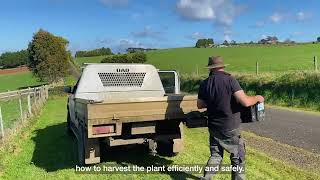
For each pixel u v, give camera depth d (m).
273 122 14.62
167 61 72.50
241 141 6.37
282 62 47.81
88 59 97.06
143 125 7.62
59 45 52.00
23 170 8.27
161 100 7.47
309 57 51.94
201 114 7.69
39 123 16.14
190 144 10.55
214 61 6.31
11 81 75.69
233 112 6.19
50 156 9.59
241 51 75.62
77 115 8.79
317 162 8.55
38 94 25.53
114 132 7.25
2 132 10.27
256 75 27.00
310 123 14.22
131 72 9.59
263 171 7.66
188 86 35.50
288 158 8.95
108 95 9.45
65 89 11.09
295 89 21.30
